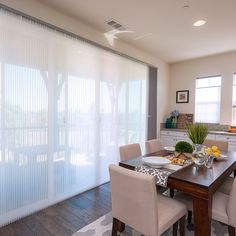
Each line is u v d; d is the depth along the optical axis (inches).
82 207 94.9
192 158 82.8
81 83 108.7
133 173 53.9
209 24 109.7
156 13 98.3
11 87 79.7
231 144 145.6
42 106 90.5
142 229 55.0
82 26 108.6
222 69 165.9
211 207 59.1
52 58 93.6
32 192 88.7
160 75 182.5
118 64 134.1
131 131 147.8
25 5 84.0
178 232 74.1
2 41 76.5
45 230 76.6
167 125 187.6
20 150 83.8
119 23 109.7
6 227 78.5
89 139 115.3
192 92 183.5
